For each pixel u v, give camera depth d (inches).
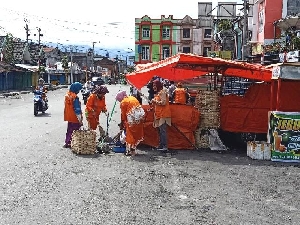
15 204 243.8
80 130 417.7
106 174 323.9
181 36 2775.6
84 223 214.4
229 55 1059.3
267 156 403.2
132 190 279.4
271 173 343.0
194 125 454.9
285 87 465.4
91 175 319.3
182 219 223.6
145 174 326.6
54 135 524.7
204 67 522.0
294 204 256.2
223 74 525.0
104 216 226.1
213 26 1530.5
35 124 640.4
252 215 233.5
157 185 294.0
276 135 399.9
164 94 426.0
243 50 912.9
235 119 465.7
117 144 428.8
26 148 426.6
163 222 218.4
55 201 251.3
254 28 1057.5
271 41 954.7
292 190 289.1
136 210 237.5
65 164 357.1
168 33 2792.8
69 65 3282.5
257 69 450.6
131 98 407.5
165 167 354.9
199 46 2369.6
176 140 454.3
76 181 300.0
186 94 677.9
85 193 269.9
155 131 456.1
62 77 3137.3
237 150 456.1
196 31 2363.4
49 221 216.5
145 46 2817.4
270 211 241.3
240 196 271.3
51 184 290.0
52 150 421.1
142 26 2807.6
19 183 290.2
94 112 466.6
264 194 277.4
